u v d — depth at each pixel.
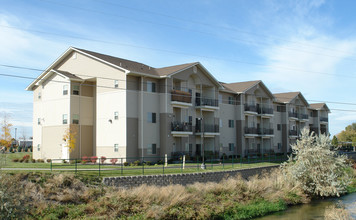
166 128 39.22
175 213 20.91
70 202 20.69
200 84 44.88
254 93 56.00
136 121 38.06
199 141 45.69
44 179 22.11
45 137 42.72
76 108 40.59
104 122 39.16
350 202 28.95
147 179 25.89
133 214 20.38
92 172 25.80
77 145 40.19
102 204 20.69
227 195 25.61
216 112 47.28
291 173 30.55
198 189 25.19
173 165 35.12
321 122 77.25
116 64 38.31
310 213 25.06
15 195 16.86
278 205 26.23
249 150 53.84
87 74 40.97
